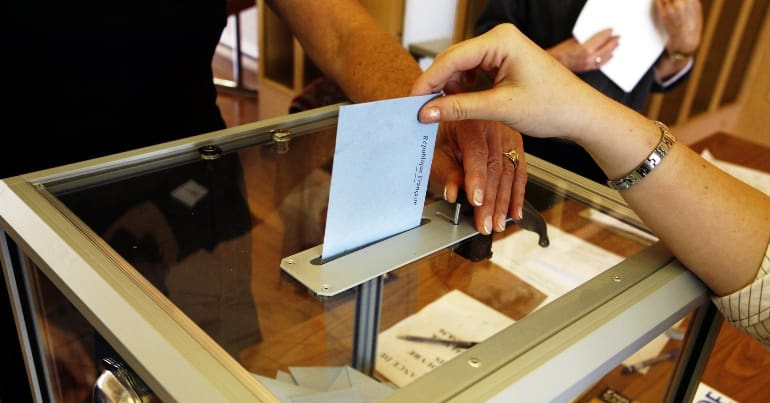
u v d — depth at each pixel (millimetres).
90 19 848
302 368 444
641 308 531
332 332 488
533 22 1685
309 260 560
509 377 431
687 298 578
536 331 483
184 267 522
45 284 538
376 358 467
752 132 2658
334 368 450
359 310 513
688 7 1531
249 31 4141
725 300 603
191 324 451
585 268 585
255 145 746
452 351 476
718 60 2500
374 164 534
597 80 1596
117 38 878
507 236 631
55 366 604
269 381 417
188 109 1020
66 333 533
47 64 848
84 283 480
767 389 819
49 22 819
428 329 497
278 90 2934
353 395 423
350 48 928
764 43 2555
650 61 1564
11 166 875
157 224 576
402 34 2354
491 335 483
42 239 527
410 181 583
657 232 619
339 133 489
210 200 627
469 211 661
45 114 874
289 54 3025
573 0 1602
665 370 614
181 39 948
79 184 621
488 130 720
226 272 528
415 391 414
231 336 454
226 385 396
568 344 470
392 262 570
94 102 907
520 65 557
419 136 555
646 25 1538
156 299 471
